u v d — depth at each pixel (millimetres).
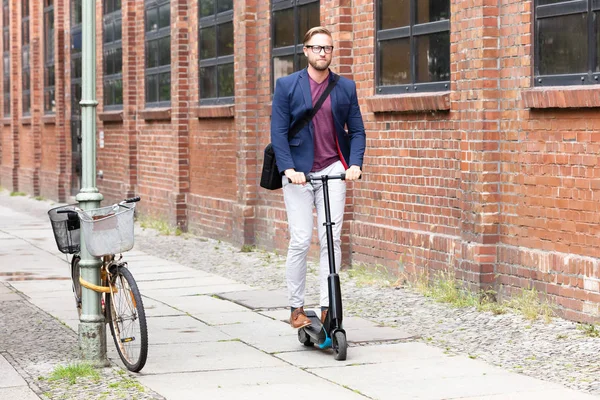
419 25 10766
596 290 8258
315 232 12906
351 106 7758
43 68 28078
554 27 8766
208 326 9008
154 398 6410
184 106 17781
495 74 9469
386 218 11586
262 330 8766
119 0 21328
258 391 6551
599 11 8227
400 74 11242
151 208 19422
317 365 7309
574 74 8547
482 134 9500
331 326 7512
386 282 11062
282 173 7727
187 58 17719
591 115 8336
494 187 9547
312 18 13164
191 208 17609
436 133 10500
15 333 8781
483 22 9414
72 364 7301
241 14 14969
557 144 8750
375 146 11742
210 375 7043
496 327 8477
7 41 33312
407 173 11102
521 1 9102
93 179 7512
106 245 7094
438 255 10383
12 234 18312
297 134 7688
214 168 16656
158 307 10125
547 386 6496
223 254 14648
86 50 7484
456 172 10148
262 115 14750
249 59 14914
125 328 7258
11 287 11742
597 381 6609
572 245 8633
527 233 9195
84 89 7488
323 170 7785
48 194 27484
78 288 8297
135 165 20625
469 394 6340
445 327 8609
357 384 6695
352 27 12180
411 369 7086
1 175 33438
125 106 20688
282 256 14016
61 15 26109
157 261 14102
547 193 8914
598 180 8289
